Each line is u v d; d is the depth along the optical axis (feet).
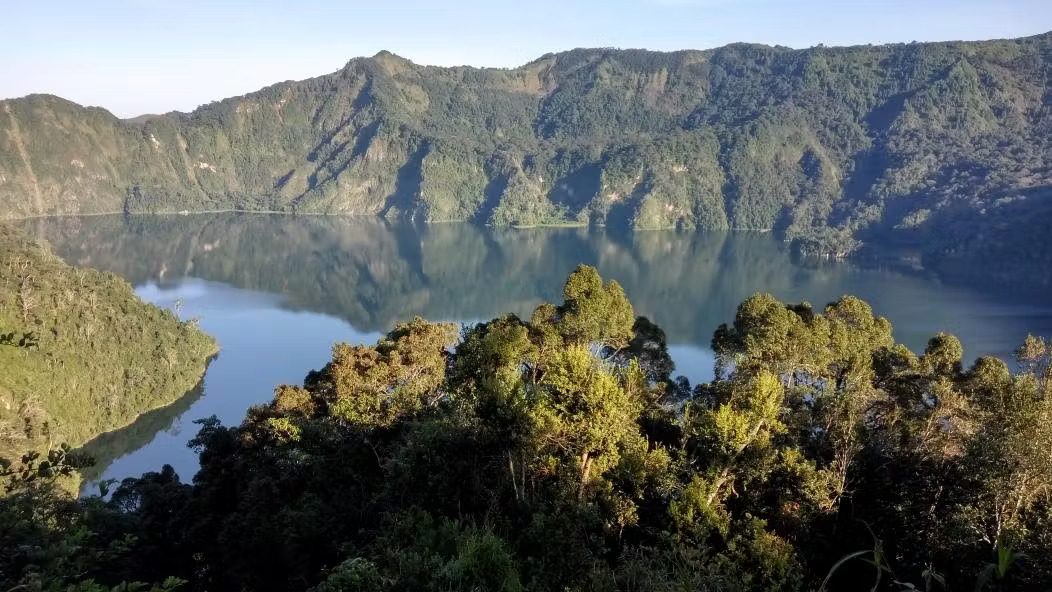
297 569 93.56
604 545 73.41
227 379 349.20
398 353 137.59
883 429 108.99
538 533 64.90
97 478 240.94
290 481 112.98
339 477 110.63
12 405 224.94
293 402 142.51
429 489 82.48
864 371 116.88
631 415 95.76
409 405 117.29
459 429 86.58
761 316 126.41
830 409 102.89
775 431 92.58
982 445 70.79
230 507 129.08
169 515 140.15
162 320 365.20
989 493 67.62
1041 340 122.93
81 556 46.06
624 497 80.89
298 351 400.88
